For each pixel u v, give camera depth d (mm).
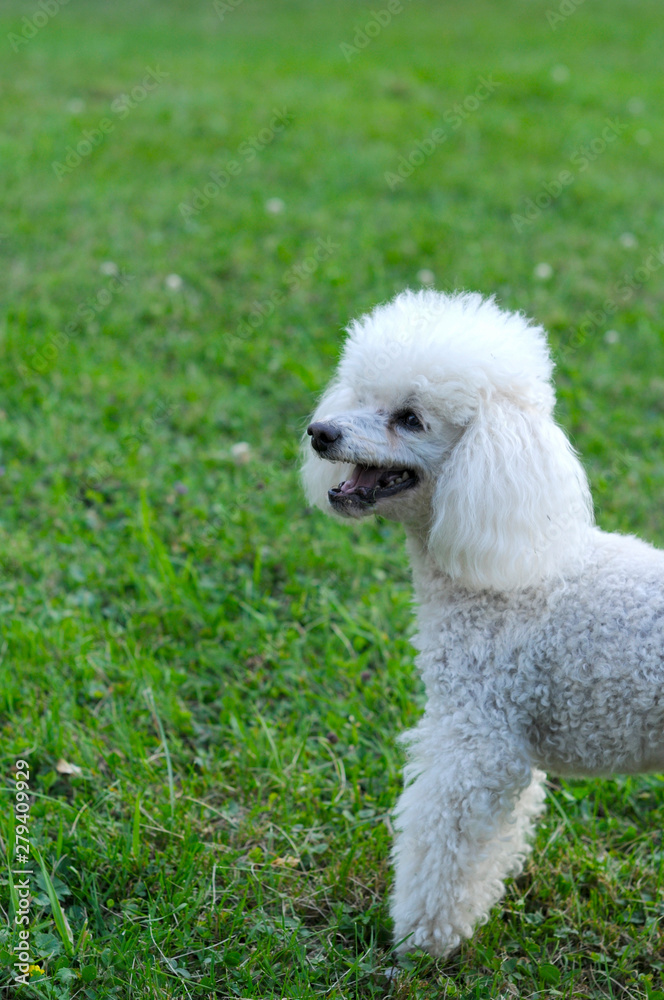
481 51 13852
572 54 13727
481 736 2578
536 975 2672
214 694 3646
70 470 4809
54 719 3322
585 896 2967
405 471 2824
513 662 2602
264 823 3115
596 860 3000
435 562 2834
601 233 7742
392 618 4020
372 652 3855
